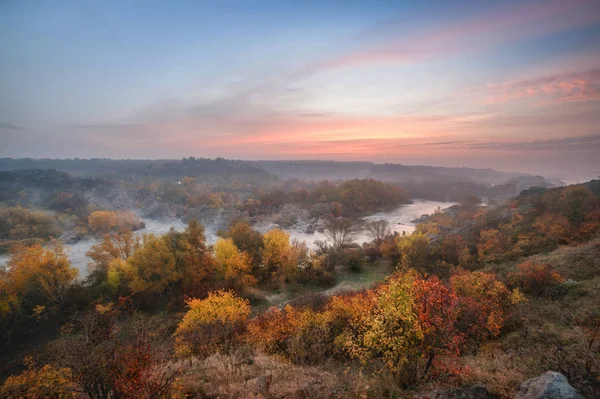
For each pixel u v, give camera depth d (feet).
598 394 22.70
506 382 26.76
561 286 63.67
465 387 27.20
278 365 39.50
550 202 180.86
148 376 26.02
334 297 70.08
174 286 140.77
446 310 34.37
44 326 109.70
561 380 21.61
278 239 158.71
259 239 175.22
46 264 119.03
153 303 127.75
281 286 146.51
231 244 153.79
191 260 136.56
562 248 104.17
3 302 104.94
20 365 86.63
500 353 38.65
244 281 136.87
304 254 161.79
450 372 30.86
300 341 51.42
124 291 129.90
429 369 32.53
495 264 111.86
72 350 25.76
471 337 42.88
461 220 295.48
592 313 46.16
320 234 321.32
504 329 48.70
